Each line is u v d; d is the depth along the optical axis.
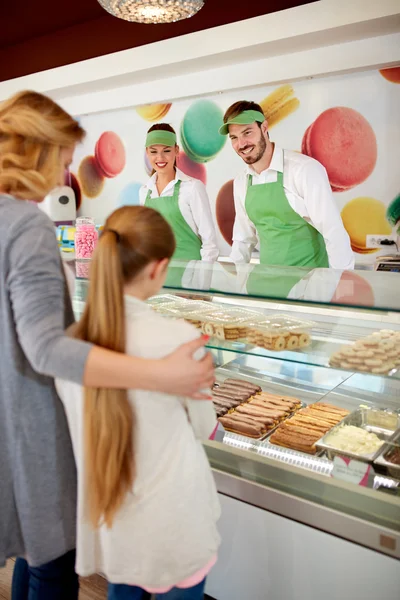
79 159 4.82
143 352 1.09
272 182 3.59
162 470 1.15
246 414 1.92
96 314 1.08
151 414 1.12
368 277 1.89
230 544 1.74
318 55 3.25
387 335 1.67
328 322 1.78
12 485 1.24
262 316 1.89
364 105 3.33
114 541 1.19
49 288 1.06
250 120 3.53
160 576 1.18
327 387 2.02
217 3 3.62
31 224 1.09
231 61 3.51
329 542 1.53
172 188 4.10
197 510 1.17
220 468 1.77
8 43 4.82
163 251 1.14
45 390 1.21
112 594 1.33
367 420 1.86
